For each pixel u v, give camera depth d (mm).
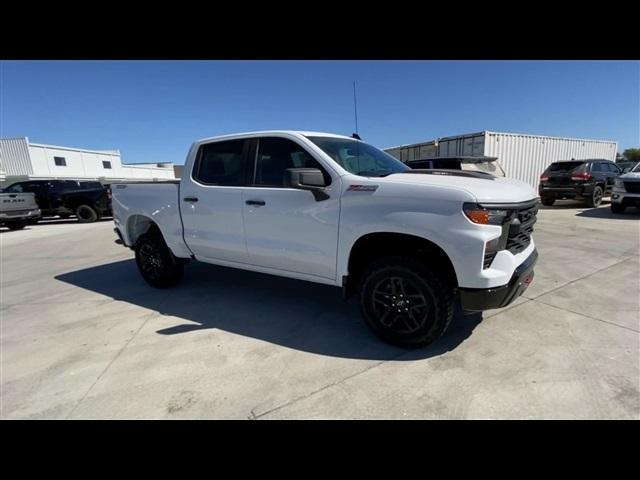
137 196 4586
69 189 15609
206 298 4301
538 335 3031
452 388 2342
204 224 3920
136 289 4809
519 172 14469
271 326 3428
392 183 2738
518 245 2814
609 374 2445
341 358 2775
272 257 3434
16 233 12609
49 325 3693
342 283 3057
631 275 4566
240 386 2453
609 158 16812
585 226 8422
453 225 2480
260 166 3516
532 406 2152
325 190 3012
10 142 30250
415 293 2734
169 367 2736
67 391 2479
